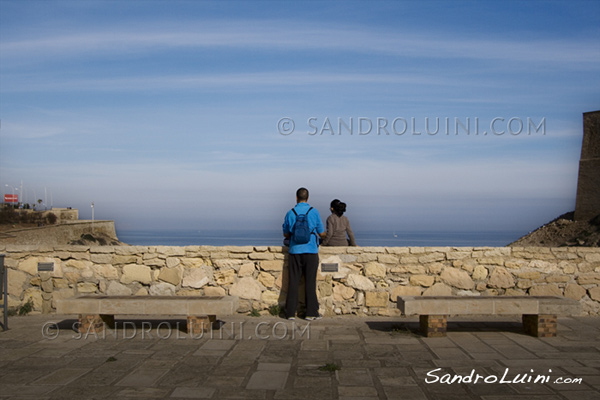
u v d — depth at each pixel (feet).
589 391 15.29
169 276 28.04
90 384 15.93
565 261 27.76
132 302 22.54
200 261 28.02
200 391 15.34
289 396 14.96
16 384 15.93
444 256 27.71
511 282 27.63
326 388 15.61
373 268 27.55
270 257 27.76
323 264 27.45
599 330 23.72
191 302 22.44
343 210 29.07
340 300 27.45
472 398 14.75
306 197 27.12
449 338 22.04
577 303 22.12
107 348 20.24
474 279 27.63
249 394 15.10
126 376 16.72
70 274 28.40
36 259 28.55
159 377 16.63
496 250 27.78
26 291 28.53
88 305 22.61
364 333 22.99
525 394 15.06
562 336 22.47
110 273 28.30
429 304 22.06
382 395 15.01
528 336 22.47
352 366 17.88
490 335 22.66
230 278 27.84
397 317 27.17
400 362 18.37
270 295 27.66
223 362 18.31
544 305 22.09
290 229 26.73
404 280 27.55
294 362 18.37
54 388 15.57
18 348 20.25
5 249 28.63
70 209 197.98
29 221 166.61
